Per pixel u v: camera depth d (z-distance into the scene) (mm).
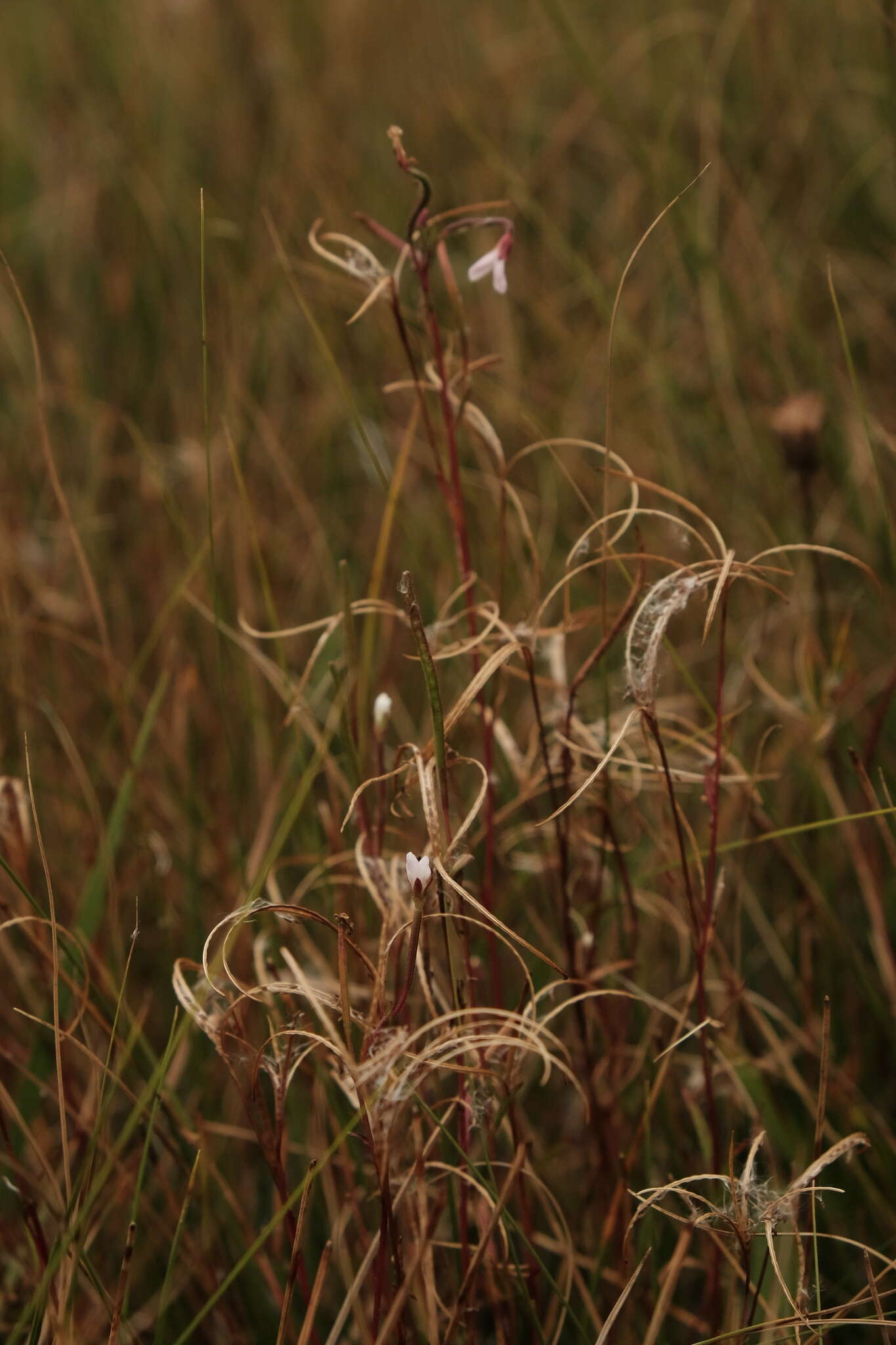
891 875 1003
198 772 1016
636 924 921
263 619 1073
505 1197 849
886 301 1230
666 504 1110
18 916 950
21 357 1270
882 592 884
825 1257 931
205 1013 867
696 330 1227
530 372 1200
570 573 889
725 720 937
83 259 1408
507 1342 885
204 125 1495
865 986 941
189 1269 913
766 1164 935
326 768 943
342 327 1157
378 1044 843
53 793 1012
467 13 1697
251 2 1578
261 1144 861
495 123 1501
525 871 964
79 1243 861
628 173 1361
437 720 836
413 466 1121
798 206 1339
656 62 1477
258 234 1282
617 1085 927
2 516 1107
